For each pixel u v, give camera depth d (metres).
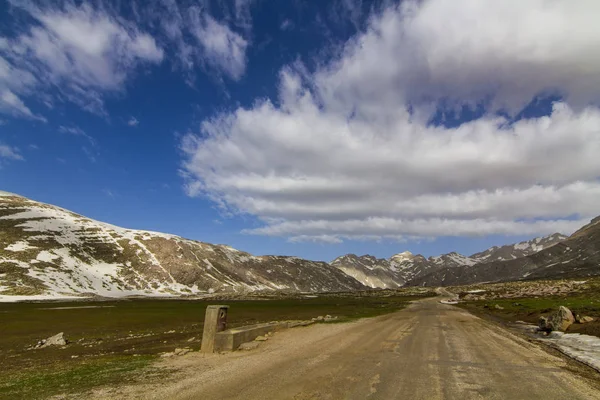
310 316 52.59
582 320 29.14
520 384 11.40
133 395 10.01
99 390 10.62
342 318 40.81
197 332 33.09
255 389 10.50
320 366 13.82
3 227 172.88
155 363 14.98
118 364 14.93
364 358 15.55
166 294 165.75
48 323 44.56
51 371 14.55
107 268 173.00
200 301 121.00
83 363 16.92
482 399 9.72
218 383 11.23
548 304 60.91
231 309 72.62
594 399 9.96
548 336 26.11
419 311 60.59
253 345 18.75
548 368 14.05
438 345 19.73
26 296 115.12
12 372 15.93
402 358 15.59
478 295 144.62
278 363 14.46
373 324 33.25
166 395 9.97
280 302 116.12
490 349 18.67
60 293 126.88
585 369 14.23
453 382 11.48
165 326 40.50
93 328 39.31
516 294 123.56
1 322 45.78
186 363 14.87
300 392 10.17
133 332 35.19
